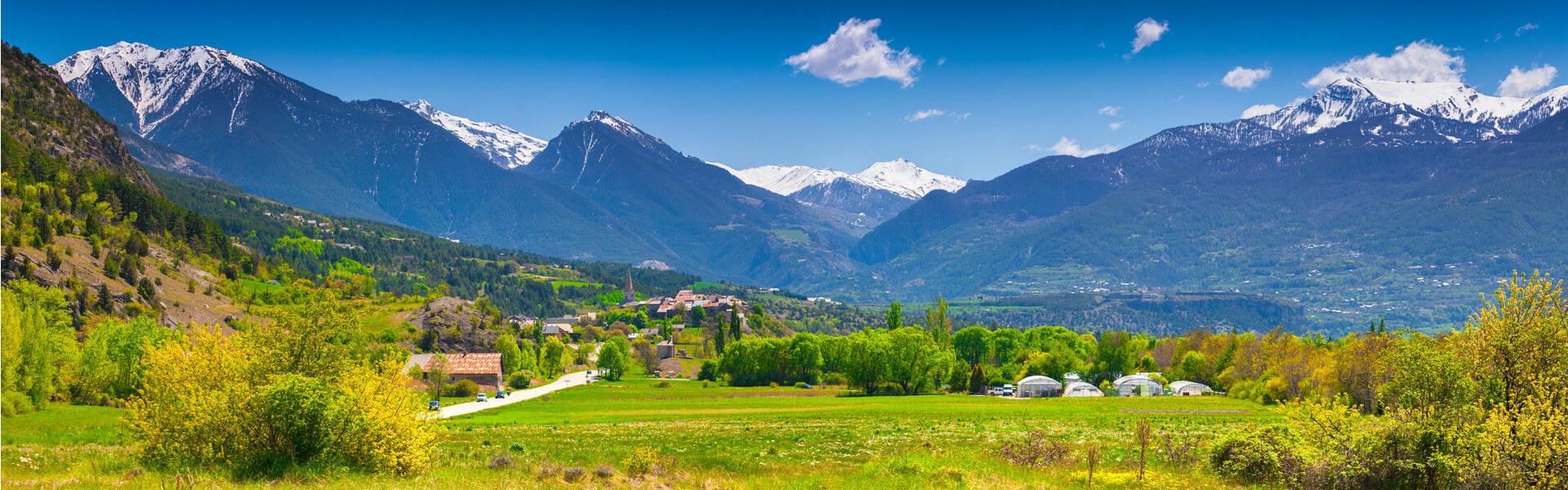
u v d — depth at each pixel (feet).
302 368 112.16
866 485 123.44
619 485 120.37
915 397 452.35
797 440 216.13
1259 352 441.27
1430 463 108.47
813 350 555.69
